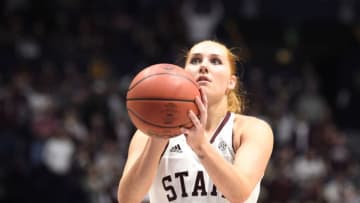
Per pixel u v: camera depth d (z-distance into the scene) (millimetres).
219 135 5871
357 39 27797
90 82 20328
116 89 20328
